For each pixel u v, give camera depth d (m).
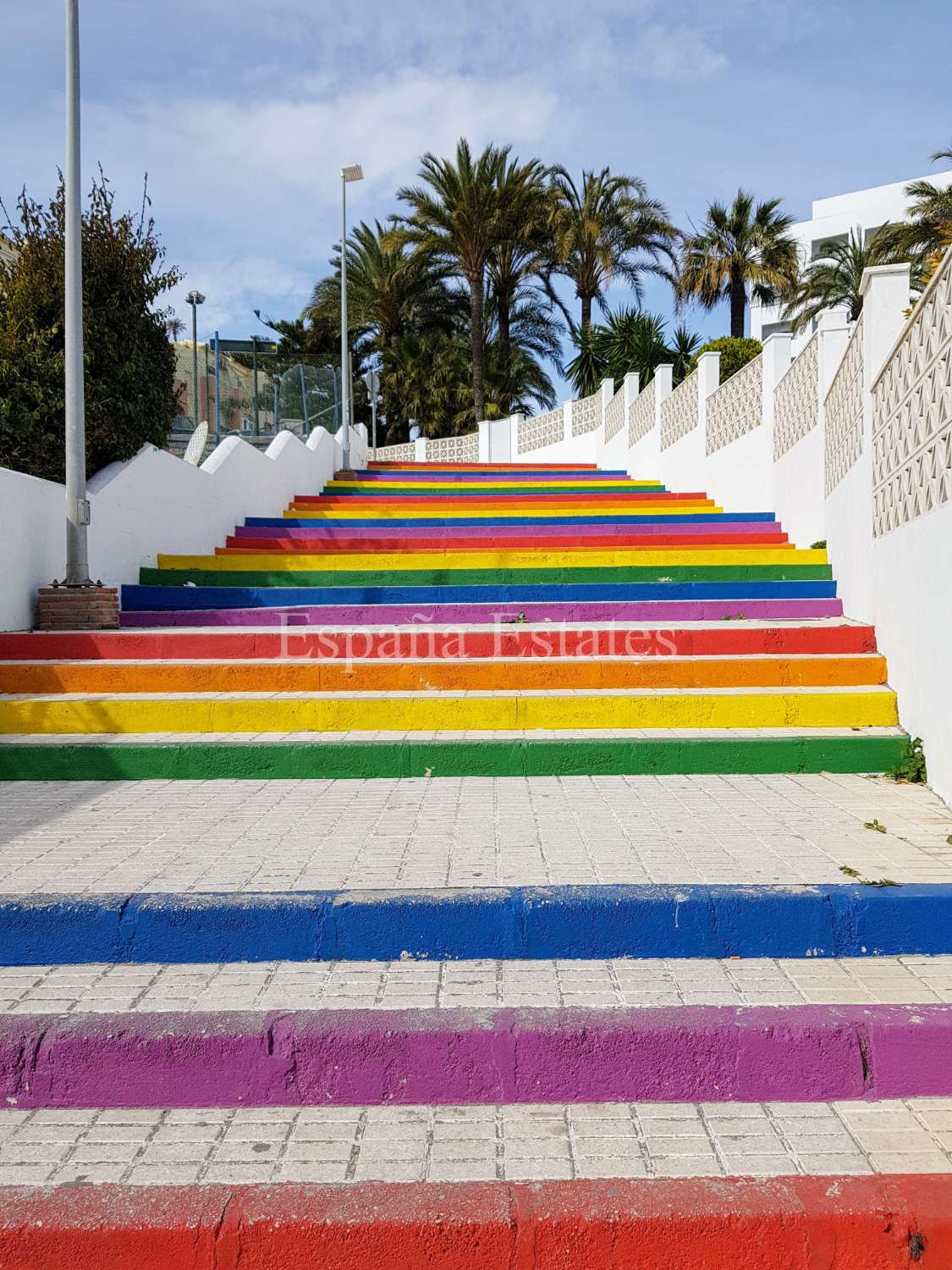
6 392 7.61
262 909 3.29
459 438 23.67
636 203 26.61
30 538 6.91
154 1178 2.37
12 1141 2.55
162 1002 2.97
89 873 3.67
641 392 15.72
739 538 9.65
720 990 3.00
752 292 28.81
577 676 5.98
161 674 5.99
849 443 7.21
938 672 4.67
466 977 3.14
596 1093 2.73
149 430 8.74
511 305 30.05
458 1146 2.50
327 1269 2.20
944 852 3.79
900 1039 2.72
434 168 24.97
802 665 5.90
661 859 3.75
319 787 5.05
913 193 28.50
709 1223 2.21
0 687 5.96
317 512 12.24
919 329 4.98
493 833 4.17
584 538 9.87
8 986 3.11
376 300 29.81
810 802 4.61
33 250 7.84
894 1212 2.22
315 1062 2.74
